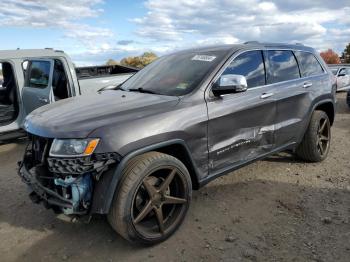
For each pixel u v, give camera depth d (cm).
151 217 340
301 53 524
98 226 373
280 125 459
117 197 301
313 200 421
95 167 294
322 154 551
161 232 333
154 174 332
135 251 326
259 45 455
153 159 316
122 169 302
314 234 345
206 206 409
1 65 683
